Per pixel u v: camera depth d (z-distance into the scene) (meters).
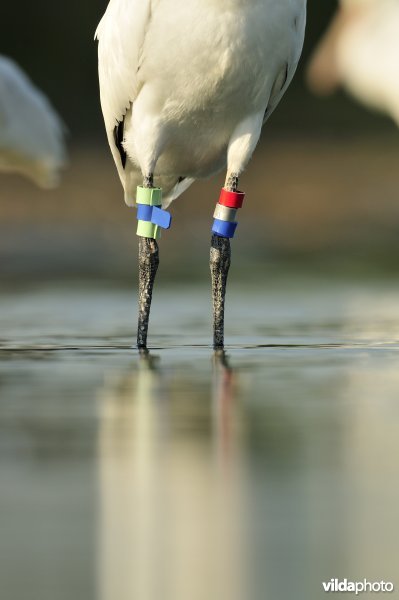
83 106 61.53
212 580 6.67
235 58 15.47
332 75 44.50
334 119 60.69
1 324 19.52
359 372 13.61
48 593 6.54
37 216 41.12
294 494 8.04
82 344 16.66
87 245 36.41
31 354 15.48
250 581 6.67
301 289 26.50
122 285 27.16
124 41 15.84
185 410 11.08
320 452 9.23
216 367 14.09
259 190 46.78
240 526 7.43
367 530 7.35
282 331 18.31
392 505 7.80
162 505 7.82
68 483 8.35
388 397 11.78
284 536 7.25
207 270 30.75
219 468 8.72
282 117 60.88
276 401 11.55
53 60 64.81
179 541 7.19
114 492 8.12
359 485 8.24
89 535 7.30
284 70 16.17
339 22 44.09
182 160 17.00
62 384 12.77
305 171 50.09
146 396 11.88
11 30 65.12
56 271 30.72
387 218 42.66
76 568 6.82
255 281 28.33
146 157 16.34
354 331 18.22
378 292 25.69
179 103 16.03
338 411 10.95
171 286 26.73
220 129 16.41
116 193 44.47
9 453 9.24
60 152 29.33
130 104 16.59
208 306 22.67
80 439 9.74
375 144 55.94
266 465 8.80
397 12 41.56
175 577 6.70
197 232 39.78
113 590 6.56
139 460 8.98
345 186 47.56
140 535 7.29
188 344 16.67
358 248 36.56
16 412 10.99
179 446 9.47
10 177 44.62
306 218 42.88
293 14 15.66
